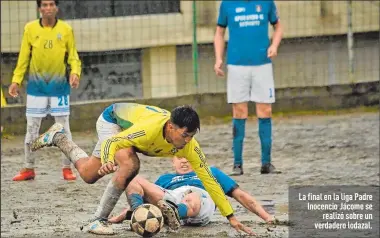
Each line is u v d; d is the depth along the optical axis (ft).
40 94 77.05
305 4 123.44
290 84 123.54
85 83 118.83
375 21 124.88
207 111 115.24
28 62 77.10
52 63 76.48
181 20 120.78
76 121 109.50
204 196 59.06
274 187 76.23
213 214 63.72
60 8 118.73
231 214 54.65
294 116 117.08
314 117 116.37
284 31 123.03
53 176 81.00
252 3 79.66
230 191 60.39
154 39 120.37
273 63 123.03
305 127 108.88
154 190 57.82
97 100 116.37
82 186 75.61
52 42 76.02
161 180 60.54
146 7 120.67
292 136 103.19
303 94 119.14
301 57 123.85
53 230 58.03
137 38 120.06
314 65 124.16
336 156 91.71
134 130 51.47
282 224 61.41
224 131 107.04
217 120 114.32
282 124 111.24
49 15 75.77
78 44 118.32
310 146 97.30
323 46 124.47
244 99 80.94
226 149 96.02
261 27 79.82
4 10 113.70
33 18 114.73
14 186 76.13
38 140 57.57
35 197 71.26
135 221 54.08
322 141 99.96
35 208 66.85
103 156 50.85
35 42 76.02
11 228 59.31
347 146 97.09
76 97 118.52
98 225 55.36
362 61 124.36
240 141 81.61
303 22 123.54
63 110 77.25
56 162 89.04
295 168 85.25
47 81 76.79
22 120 108.06
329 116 116.98
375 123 111.04
